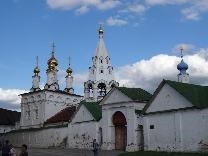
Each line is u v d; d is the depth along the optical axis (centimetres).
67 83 8850
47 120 7706
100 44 7625
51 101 7912
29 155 4662
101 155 4478
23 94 8312
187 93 4625
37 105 7975
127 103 5375
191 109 4462
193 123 4422
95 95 7169
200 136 4331
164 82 4816
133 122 5250
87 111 6184
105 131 5647
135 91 5631
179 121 4566
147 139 4903
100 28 7731
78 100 8450
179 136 4538
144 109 4994
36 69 8744
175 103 4659
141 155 4144
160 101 4847
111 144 5547
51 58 8650
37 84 8694
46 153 4966
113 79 7412
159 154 4100
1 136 8206
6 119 9788
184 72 6397
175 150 4553
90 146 5997
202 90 4853
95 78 7288
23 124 8225
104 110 5731
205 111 4356
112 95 5647
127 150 5225
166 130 4703
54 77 8569
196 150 4344
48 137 6869
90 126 6066
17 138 7656
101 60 7481
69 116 7112
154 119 4866
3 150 2766
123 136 5472
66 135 6531
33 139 7212
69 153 4928
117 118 5562
